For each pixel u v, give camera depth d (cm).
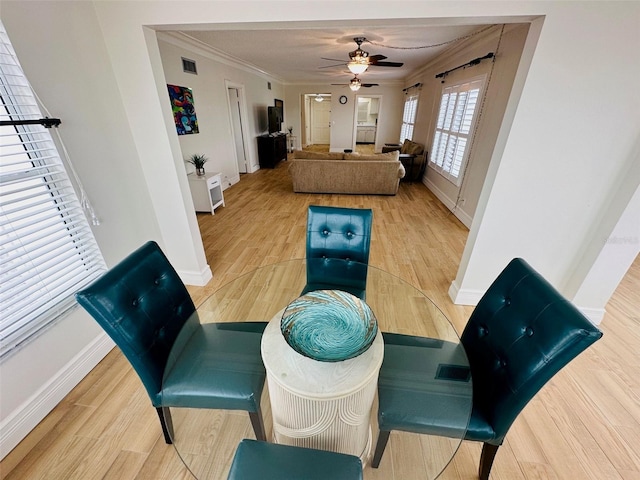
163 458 127
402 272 276
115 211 192
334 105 916
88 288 98
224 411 130
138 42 173
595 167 171
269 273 207
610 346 186
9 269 127
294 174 513
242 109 627
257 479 79
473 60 366
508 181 183
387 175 495
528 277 105
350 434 95
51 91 147
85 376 167
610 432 139
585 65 149
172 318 130
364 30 336
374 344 101
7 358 128
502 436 99
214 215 426
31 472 123
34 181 145
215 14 163
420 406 104
